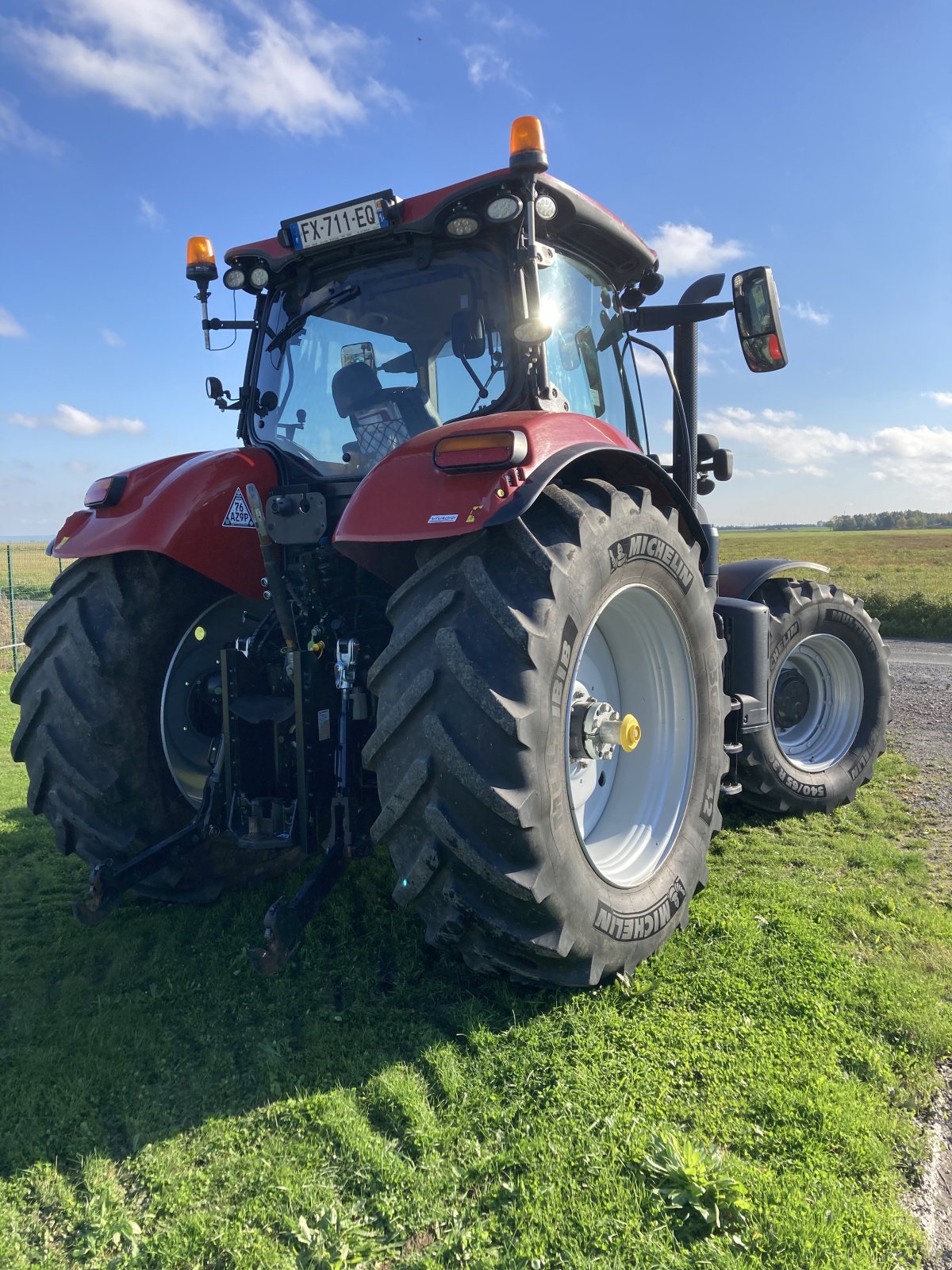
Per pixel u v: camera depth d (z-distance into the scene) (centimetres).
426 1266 163
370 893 335
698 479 432
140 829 304
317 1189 183
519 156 251
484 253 291
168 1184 188
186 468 310
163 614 308
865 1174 188
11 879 372
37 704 302
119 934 310
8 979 280
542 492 247
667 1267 162
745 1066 221
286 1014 255
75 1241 176
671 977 266
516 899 220
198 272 336
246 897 338
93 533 313
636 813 296
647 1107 205
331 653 283
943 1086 219
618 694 310
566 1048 230
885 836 409
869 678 466
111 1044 240
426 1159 192
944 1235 172
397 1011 252
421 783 217
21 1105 215
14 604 1184
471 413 292
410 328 304
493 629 222
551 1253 167
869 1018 245
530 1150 191
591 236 326
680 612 295
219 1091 219
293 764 274
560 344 319
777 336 350
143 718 304
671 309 367
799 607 431
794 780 425
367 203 289
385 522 234
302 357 329
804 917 308
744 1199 175
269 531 312
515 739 212
